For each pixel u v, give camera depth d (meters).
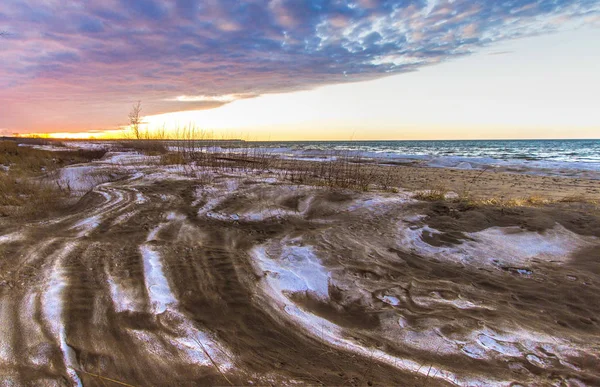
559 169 15.98
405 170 15.94
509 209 6.63
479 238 5.30
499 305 3.43
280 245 4.77
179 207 6.41
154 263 3.88
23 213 5.88
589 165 17.20
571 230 5.58
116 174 10.41
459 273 4.20
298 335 2.77
